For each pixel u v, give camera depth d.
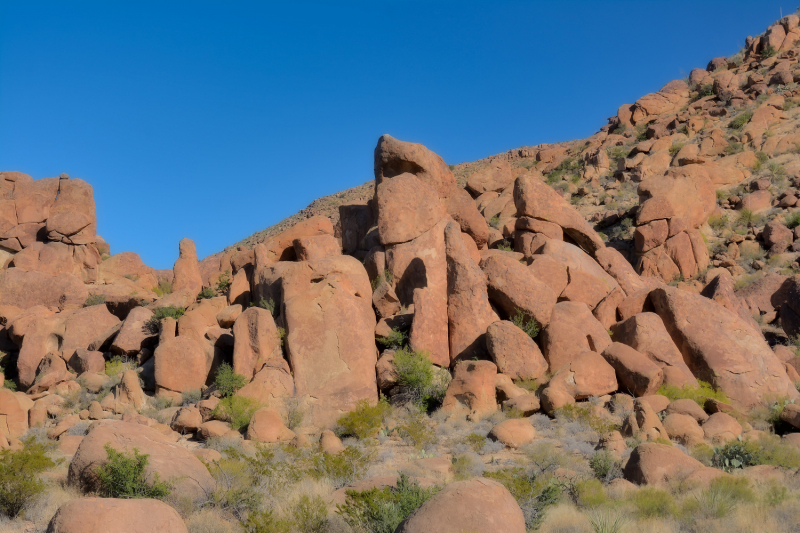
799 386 20.97
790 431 17.48
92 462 11.57
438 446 16.11
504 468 12.88
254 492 11.30
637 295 23.33
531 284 22.69
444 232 24.70
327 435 16.12
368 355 21.08
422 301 22.17
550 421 17.64
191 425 18.58
